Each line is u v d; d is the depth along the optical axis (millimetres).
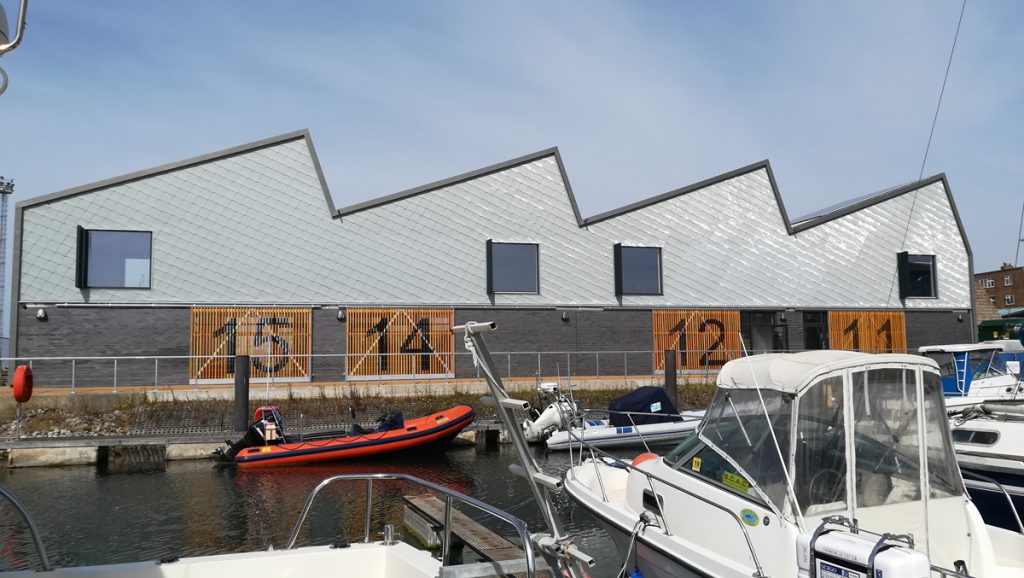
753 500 5273
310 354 22766
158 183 22141
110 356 21312
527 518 11367
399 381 22891
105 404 19047
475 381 22844
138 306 21656
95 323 21312
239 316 22375
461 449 18703
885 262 28641
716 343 26656
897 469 5102
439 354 23891
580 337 25391
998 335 24109
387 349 23469
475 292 24516
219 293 22297
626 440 17219
